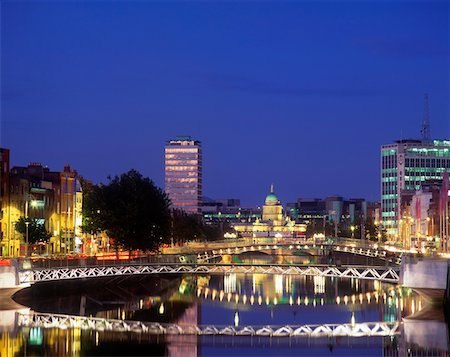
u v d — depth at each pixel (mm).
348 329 128125
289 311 152750
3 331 120062
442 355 105250
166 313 147875
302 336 121938
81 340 114312
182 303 166000
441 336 118750
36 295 156375
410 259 144250
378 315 144875
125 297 176125
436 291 138500
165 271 173000
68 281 167625
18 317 134250
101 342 113312
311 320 139875
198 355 106812
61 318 135000
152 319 138875
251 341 117812
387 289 197500
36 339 114062
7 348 107188
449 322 130250
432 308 141625
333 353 108312
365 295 183000
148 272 170250
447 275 136125
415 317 135500
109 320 135000
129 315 143375
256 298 178125
